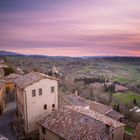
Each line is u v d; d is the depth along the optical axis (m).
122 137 26.67
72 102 45.72
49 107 35.75
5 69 75.19
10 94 56.72
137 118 52.97
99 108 50.09
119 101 64.56
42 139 30.72
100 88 78.88
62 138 25.66
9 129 35.94
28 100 33.22
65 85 77.88
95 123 25.80
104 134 23.67
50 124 28.94
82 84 84.38
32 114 33.81
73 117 28.66
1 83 49.44
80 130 25.58
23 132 34.88
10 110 46.78
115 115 48.88
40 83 34.16
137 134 20.22
